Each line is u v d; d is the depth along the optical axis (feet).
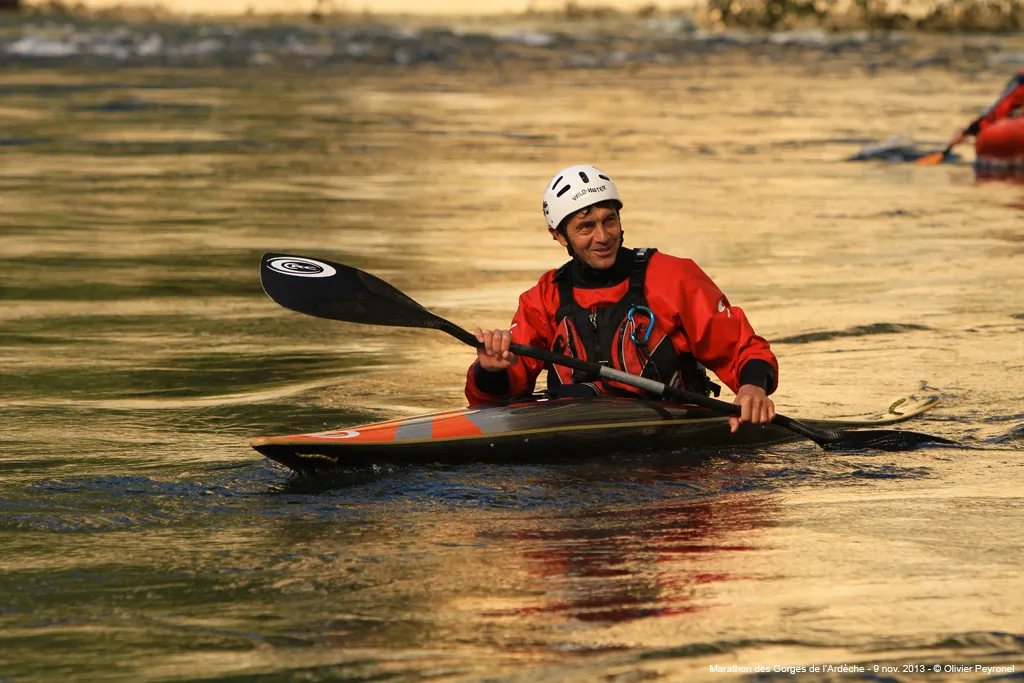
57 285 114.01
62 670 41.42
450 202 162.40
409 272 119.85
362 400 79.05
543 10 652.48
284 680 40.42
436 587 47.98
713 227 145.18
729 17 588.09
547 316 68.69
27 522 56.08
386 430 64.54
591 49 465.88
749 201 164.45
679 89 330.34
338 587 48.21
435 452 64.39
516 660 41.42
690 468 64.49
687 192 172.04
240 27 540.11
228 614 45.75
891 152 211.00
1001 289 110.93
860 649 41.88
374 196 167.12
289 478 62.75
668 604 45.93
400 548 52.54
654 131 241.55
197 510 57.82
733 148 219.41
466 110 276.62
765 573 49.03
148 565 50.72
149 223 146.10
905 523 55.36
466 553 51.83
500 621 44.68
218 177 182.60
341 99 296.92
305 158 202.69
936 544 52.47
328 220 148.97
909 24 574.97
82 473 63.52
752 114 272.31
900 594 46.68
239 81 337.93
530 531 54.65
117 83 324.39
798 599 46.21
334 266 68.90
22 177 179.93
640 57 441.27
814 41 512.63
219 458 66.39
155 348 92.58
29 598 47.42
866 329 96.58
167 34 490.08
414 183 178.19
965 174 192.03
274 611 45.93
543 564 50.44
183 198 164.04
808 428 66.08
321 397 79.66
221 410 76.64
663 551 51.83
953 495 59.88
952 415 74.74
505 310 104.17
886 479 62.69
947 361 87.35
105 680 40.68
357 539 53.78
